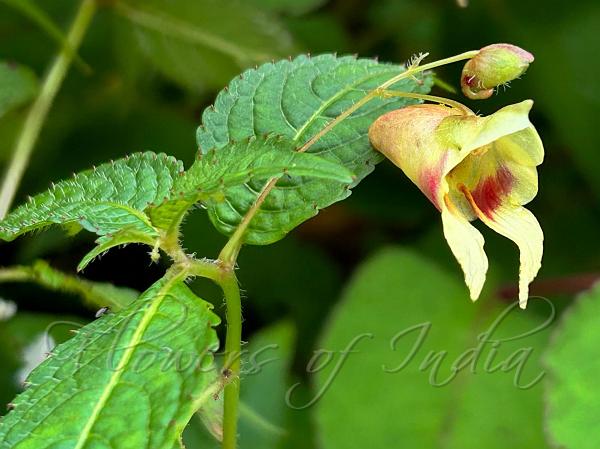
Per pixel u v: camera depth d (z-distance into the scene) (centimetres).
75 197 14
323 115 16
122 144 25
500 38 27
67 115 25
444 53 28
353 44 28
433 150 14
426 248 24
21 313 20
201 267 13
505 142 14
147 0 25
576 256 26
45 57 26
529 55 14
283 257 26
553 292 23
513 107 14
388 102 16
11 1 23
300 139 16
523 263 14
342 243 28
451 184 15
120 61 26
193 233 24
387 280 22
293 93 16
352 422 21
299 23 27
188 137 26
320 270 26
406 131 15
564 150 28
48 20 23
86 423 12
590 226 26
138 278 22
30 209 13
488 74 14
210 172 13
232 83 16
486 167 15
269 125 16
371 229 28
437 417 21
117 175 14
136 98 26
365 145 16
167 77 25
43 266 17
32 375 12
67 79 26
